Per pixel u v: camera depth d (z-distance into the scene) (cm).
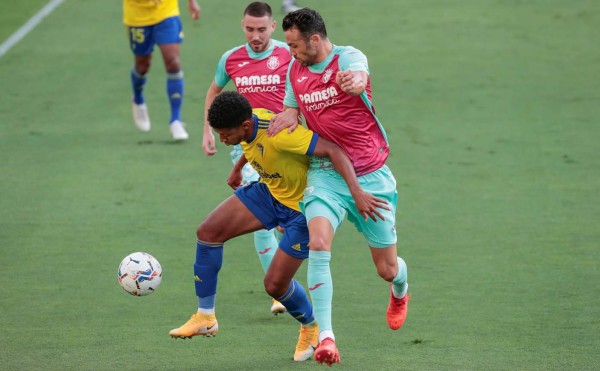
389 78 5012
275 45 2469
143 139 4125
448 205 3294
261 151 2031
